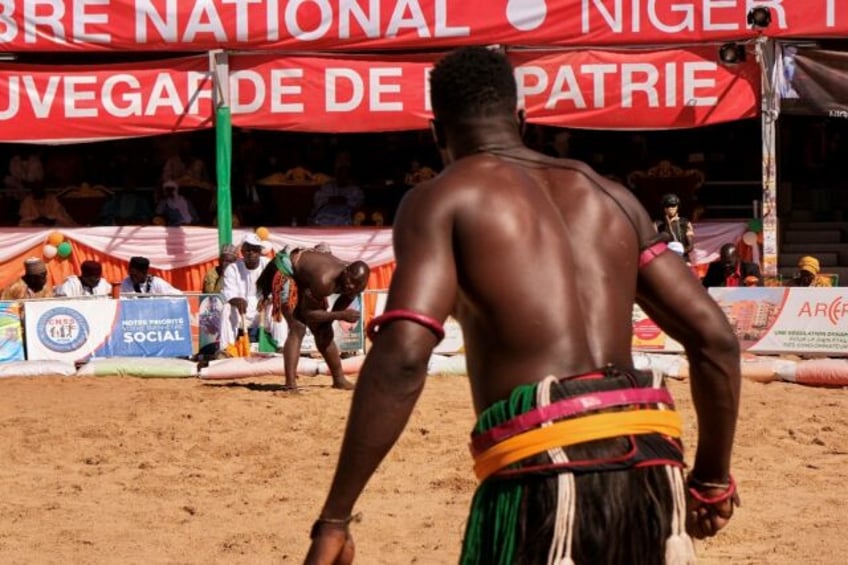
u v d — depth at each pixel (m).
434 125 4.12
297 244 22.62
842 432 12.84
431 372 17.25
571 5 21.47
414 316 3.58
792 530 8.95
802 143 26.86
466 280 3.69
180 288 22.64
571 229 3.82
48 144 23.80
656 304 3.99
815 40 21.83
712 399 3.99
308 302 15.80
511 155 3.96
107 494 10.52
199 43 21.72
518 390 3.61
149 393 15.87
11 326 18.27
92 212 24.73
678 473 3.65
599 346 3.72
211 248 22.64
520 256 3.67
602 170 25.25
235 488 10.68
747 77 21.47
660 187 24.28
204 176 24.88
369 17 21.56
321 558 3.64
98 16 21.72
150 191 24.88
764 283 20.62
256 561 8.38
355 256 22.67
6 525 9.41
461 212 3.71
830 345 17.94
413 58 21.92
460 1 21.52
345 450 3.61
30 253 22.55
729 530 8.88
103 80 21.98
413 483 10.68
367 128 21.98
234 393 15.85
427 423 13.41
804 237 25.56
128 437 12.98
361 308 18.78
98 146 25.66
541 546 3.50
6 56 22.69
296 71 21.89
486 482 3.67
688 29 21.39
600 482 3.52
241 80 21.92
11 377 17.72
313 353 18.98
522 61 21.80
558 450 3.56
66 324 18.47
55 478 11.16
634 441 3.59
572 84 21.70
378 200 25.42
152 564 8.34
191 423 13.67
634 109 21.70
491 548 3.59
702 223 22.39
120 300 18.66
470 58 4.02
